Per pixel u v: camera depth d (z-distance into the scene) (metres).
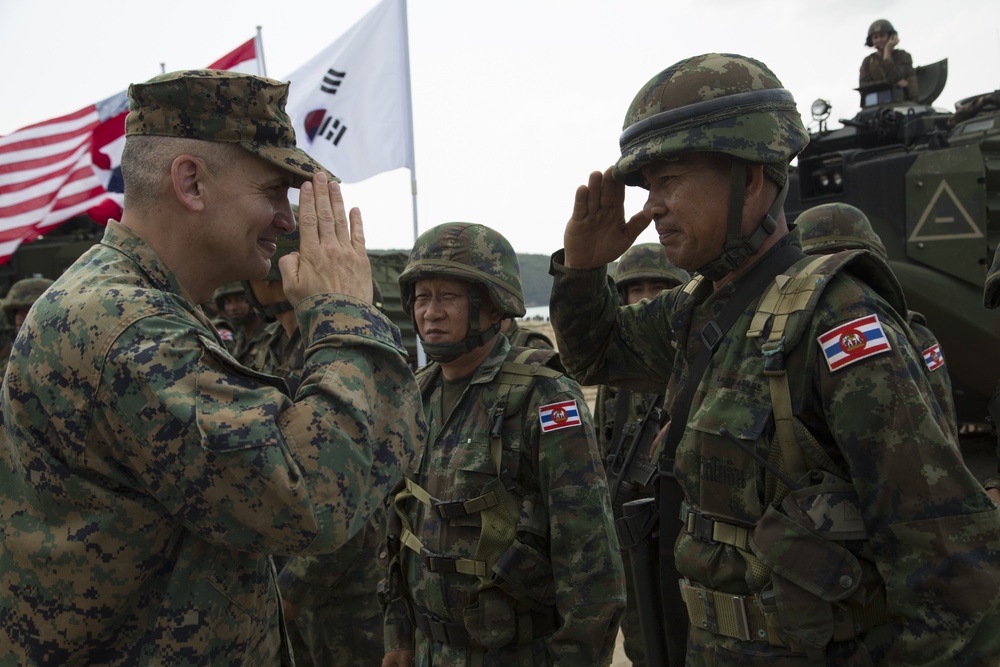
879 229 6.65
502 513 2.53
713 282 2.12
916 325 3.06
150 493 1.45
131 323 1.42
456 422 2.70
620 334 2.50
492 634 2.45
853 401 1.65
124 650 1.49
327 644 3.41
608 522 2.46
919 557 1.58
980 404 6.80
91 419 1.42
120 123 9.82
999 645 1.53
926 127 7.14
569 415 2.51
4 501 1.52
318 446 1.46
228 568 1.55
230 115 1.59
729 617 1.84
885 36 8.29
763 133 1.86
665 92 1.92
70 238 12.34
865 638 1.73
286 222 1.75
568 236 2.38
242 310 5.52
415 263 2.76
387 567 2.83
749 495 1.81
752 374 1.84
